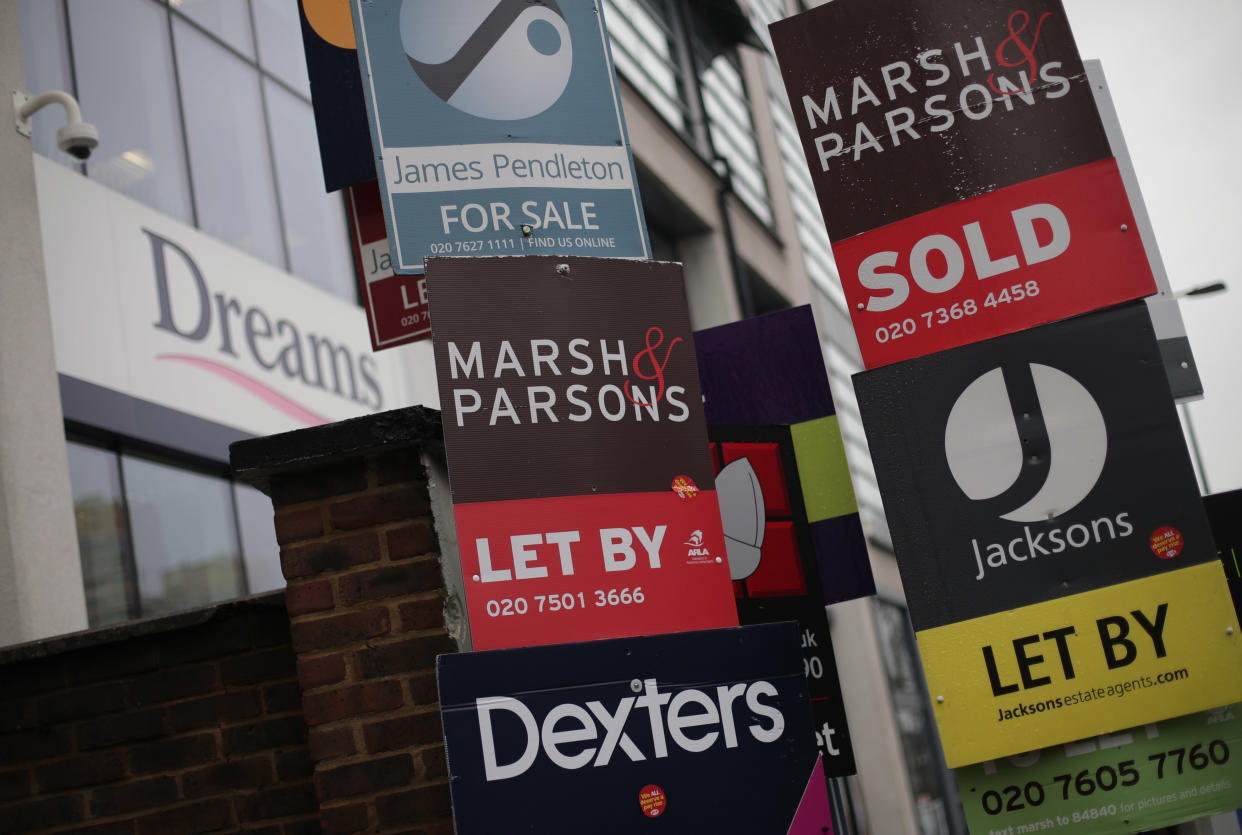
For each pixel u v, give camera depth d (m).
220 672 3.74
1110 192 4.05
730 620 3.51
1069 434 3.89
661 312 3.75
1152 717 3.68
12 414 5.86
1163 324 5.29
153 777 3.70
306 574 3.48
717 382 5.30
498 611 3.29
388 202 3.80
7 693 3.81
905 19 4.25
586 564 3.41
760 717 3.41
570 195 3.97
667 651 3.37
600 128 4.09
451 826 3.28
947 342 4.00
